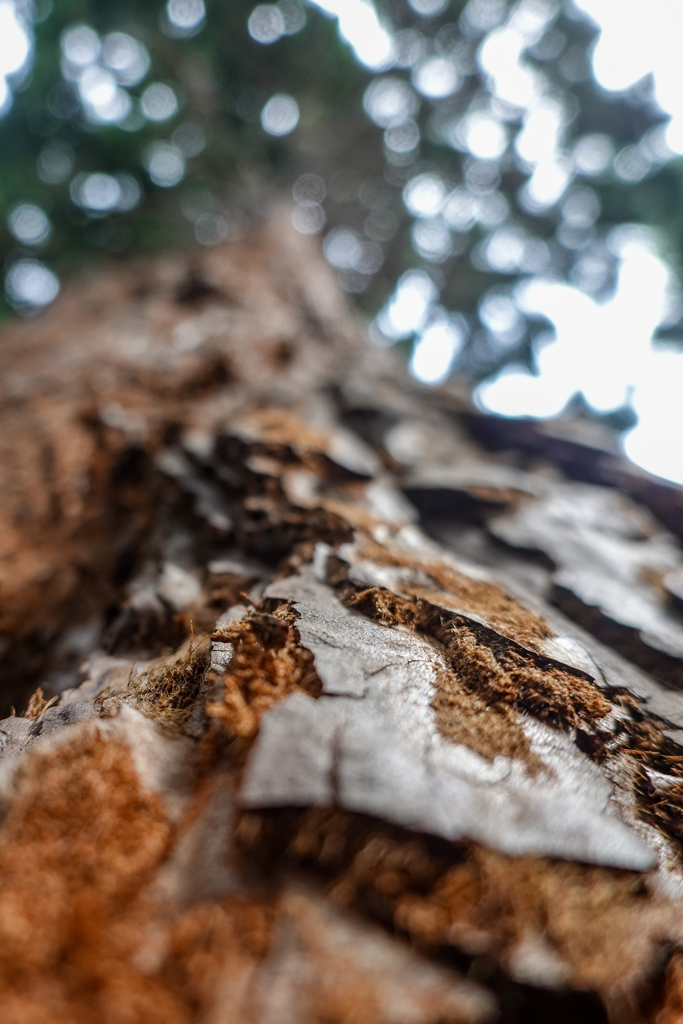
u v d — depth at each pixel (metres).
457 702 1.81
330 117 16.80
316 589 2.36
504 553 3.31
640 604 2.97
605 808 1.55
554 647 2.26
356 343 8.02
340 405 5.11
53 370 5.41
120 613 2.82
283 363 6.16
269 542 3.00
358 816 1.24
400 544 3.01
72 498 3.82
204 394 5.08
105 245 14.98
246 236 10.64
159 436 4.30
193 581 2.91
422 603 2.29
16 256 14.04
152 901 1.14
